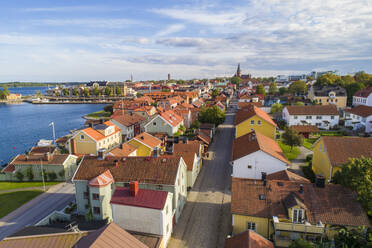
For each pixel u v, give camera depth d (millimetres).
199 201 39438
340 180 30594
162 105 120250
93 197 33688
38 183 50875
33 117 150500
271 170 40594
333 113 79250
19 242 22047
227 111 128750
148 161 37188
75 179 36094
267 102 139500
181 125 82625
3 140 98312
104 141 67375
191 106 112688
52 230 27578
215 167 52812
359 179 27719
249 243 22125
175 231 32094
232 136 77125
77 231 23531
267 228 28438
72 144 63656
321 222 26688
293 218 27547
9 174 52562
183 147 50438
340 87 117188
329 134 73500
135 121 88438
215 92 188250
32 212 39312
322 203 28141
